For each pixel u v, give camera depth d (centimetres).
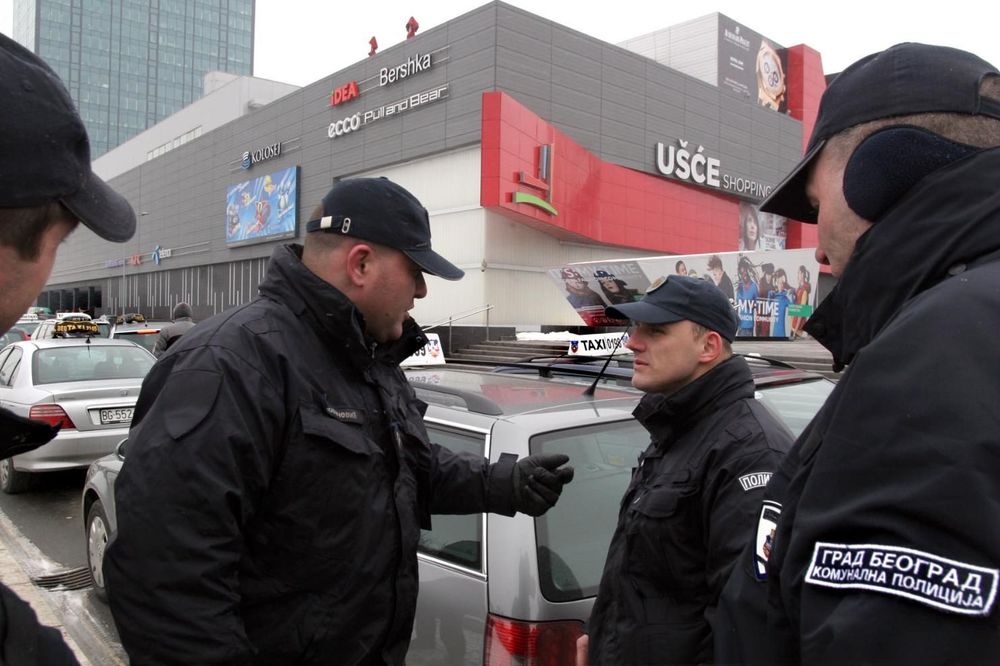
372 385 165
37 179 81
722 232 2827
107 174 5472
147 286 4241
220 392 140
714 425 169
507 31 2014
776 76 3441
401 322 174
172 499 133
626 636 163
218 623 132
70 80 10094
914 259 85
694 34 3177
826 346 106
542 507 195
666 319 176
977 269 81
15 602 87
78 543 550
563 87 2189
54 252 89
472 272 2056
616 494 241
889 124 90
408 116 2228
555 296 2225
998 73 91
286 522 146
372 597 153
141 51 10688
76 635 392
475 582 216
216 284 3444
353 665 150
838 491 79
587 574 216
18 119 80
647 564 165
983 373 72
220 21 11375
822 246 102
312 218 171
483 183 1812
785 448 159
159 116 10788
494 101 1797
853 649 71
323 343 160
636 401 274
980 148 85
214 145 3362
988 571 66
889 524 72
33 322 2158
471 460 201
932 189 85
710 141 2725
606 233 2272
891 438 74
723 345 180
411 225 165
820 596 78
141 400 156
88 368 726
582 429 246
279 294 161
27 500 665
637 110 2434
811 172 104
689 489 162
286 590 146
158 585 131
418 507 189
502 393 288
